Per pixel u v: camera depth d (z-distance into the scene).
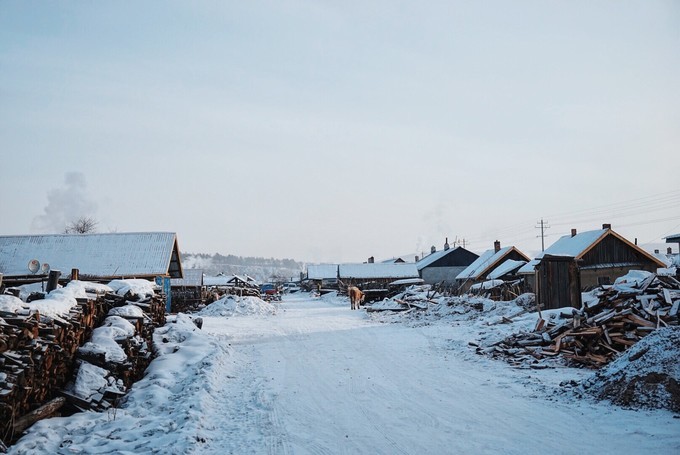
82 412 9.72
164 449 7.84
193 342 16.47
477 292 40.22
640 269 38.44
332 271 93.75
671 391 9.10
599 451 7.33
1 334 8.02
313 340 22.08
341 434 8.81
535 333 16.78
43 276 16.69
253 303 41.06
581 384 10.85
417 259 104.94
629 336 14.34
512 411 9.66
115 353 11.38
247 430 9.15
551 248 43.06
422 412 9.95
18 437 8.12
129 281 15.80
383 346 19.47
